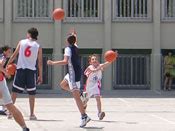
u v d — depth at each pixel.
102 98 29.48
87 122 15.95
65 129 15.35
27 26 37.19
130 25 37.53
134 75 37.81
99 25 37.38
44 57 37.19
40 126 15.98
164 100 28.14
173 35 37.66
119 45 37.41
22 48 17.42
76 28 37.25
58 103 25.62
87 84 17.95
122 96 31.23
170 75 36.75
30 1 37.28
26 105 24.17
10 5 36.94
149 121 17.69
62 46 37.16
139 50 37.56
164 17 37.69
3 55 18.33
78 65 16.08
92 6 37.41
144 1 37.72
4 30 36.94
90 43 37.28
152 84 37.69
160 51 37.56
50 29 37.19
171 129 15.55
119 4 37.53
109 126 16.17
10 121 17.09
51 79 37.12
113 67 37.38
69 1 37.38
